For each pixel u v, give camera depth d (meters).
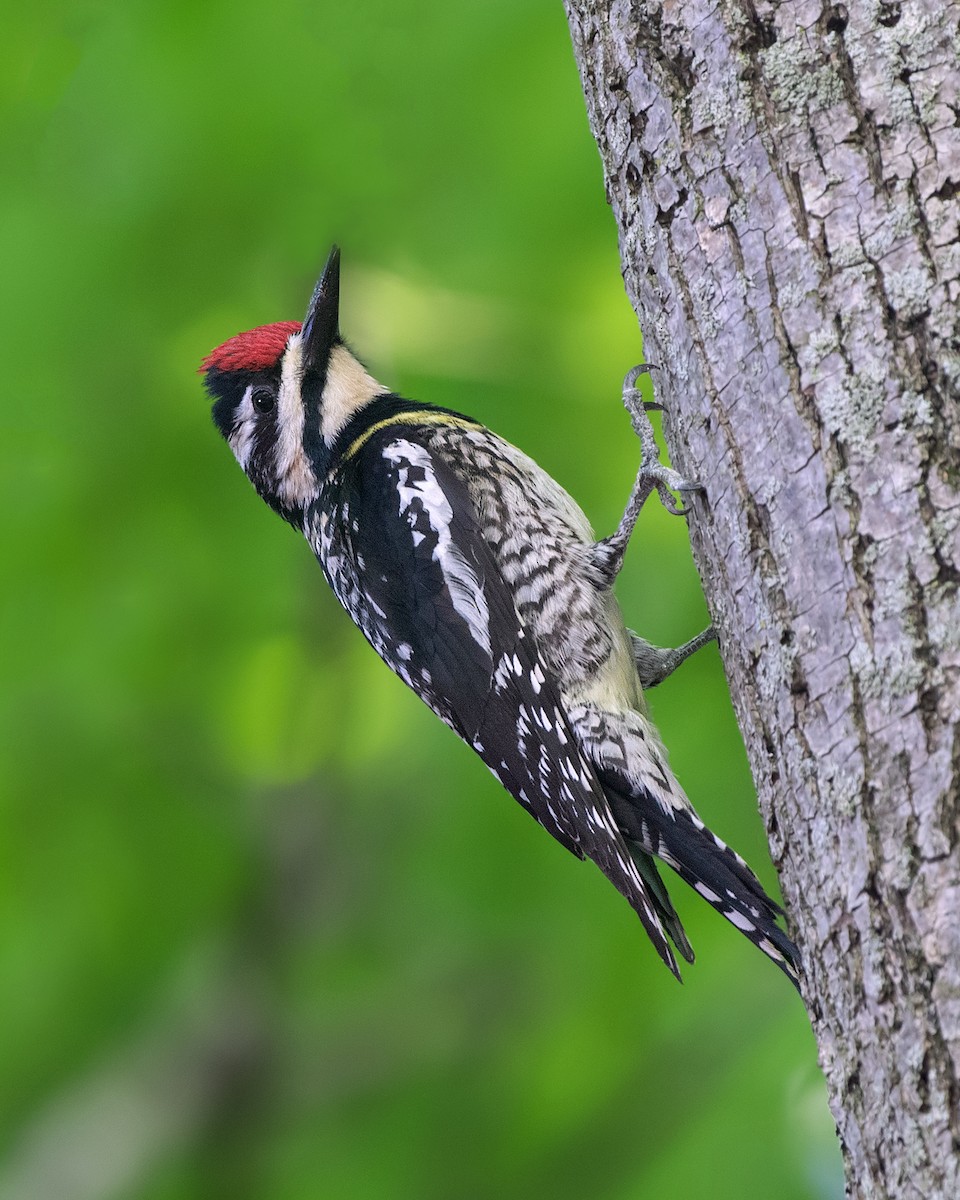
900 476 5.62
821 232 6.02
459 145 10.83
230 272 11.02
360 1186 11.72
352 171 10.80
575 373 11.20
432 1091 11.82
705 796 10.99
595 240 10.92
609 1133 11.09
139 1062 11.97
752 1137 10.54
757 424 6.14
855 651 5.61
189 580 11.46
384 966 11.93
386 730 12.02
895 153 5.91
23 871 11.48
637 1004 11.17
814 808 5.73
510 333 11.17
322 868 11.82
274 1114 11.97
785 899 6.09
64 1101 11.77
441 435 9.84
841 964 5.59
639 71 6.80
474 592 9.30
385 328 11.17
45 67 11.07
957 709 5.34
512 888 11.33
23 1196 11.37
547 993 11.65
